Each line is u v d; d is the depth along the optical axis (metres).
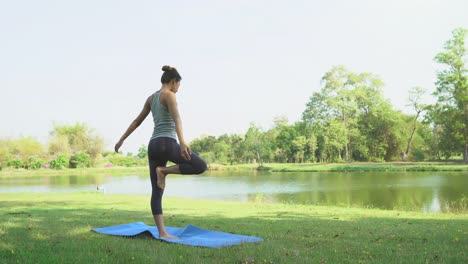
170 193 24.67
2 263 3.41
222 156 71.81
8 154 67.62
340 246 4.58
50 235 4.88
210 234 4.90
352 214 11.19
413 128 64.75
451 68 48.91
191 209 12.05
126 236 4.80
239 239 4.63
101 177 47.66
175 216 9.04
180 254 3.80
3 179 44.12
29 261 3.46
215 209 12.17
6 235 4.82
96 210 10.69
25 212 9.48
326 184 28.77
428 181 28.78
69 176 50.50
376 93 65.06
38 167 68.06
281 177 38.34
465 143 49.25
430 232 6.55
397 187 25.00
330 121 64.50
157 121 4.53
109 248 4.02
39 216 8.17
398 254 4.13
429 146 65.25
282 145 73.88
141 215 8.97
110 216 8.48
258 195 22.67
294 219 9.07
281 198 20.86
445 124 49.81
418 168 42.94
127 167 73.25
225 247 4.15
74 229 5.43
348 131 64.62
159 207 4.65
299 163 67.44
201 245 4.23
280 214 10.54
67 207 11.97
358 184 27.94
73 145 74.50
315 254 3.98
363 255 4.01
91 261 3.50
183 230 5.05
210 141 81.12
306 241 4.97
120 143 4.88
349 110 64.19
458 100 48.06
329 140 63.84
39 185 33.97
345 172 43.91
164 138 4.45
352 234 6.05
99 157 76.50
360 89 64.44
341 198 20.25
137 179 43.12
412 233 6.33
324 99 65.00
